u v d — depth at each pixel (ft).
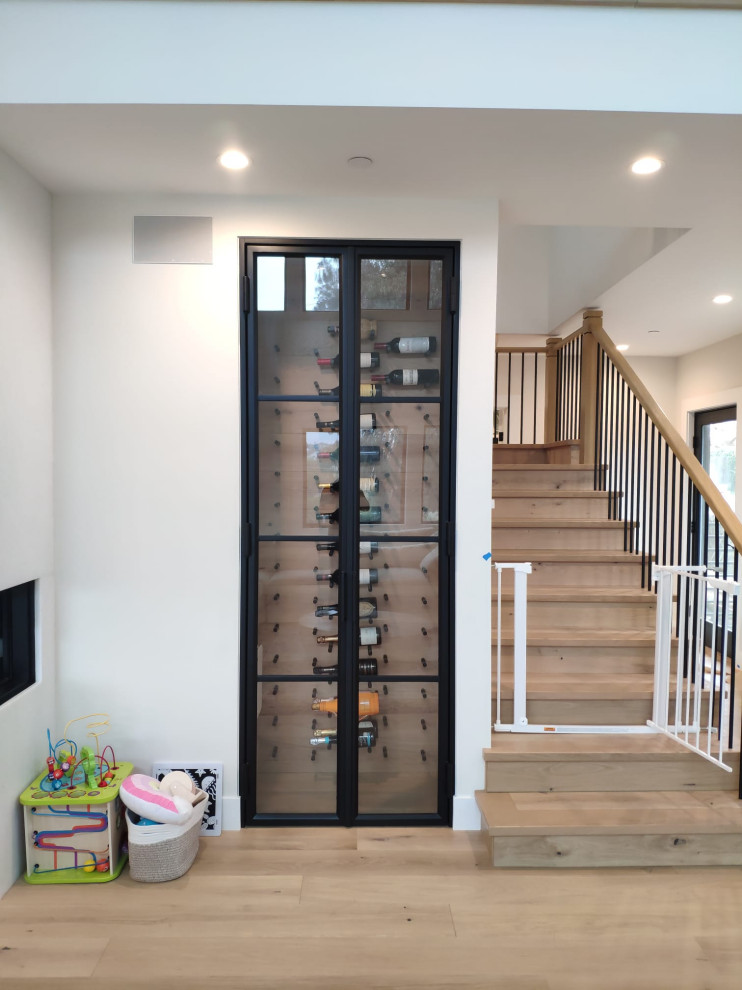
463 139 6.75
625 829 7.64
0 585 7.06
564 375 16.38
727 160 7.14
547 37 6.16
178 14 6.11
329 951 6.41
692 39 6.18
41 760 8.04
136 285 8.25
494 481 13.70
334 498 8.68
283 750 8.72
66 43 6.10
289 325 8.54
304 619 8.72
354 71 6.14
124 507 8.35
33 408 7.74
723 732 8.20
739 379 16.17
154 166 7.41
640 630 10.51
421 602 8.71
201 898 7.17
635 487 13.01
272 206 8.27
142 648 8.43
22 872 7.63
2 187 7.03
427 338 8.59
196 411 8.34
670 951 6.44
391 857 7.94
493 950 6.43
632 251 11.18
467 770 8.59
